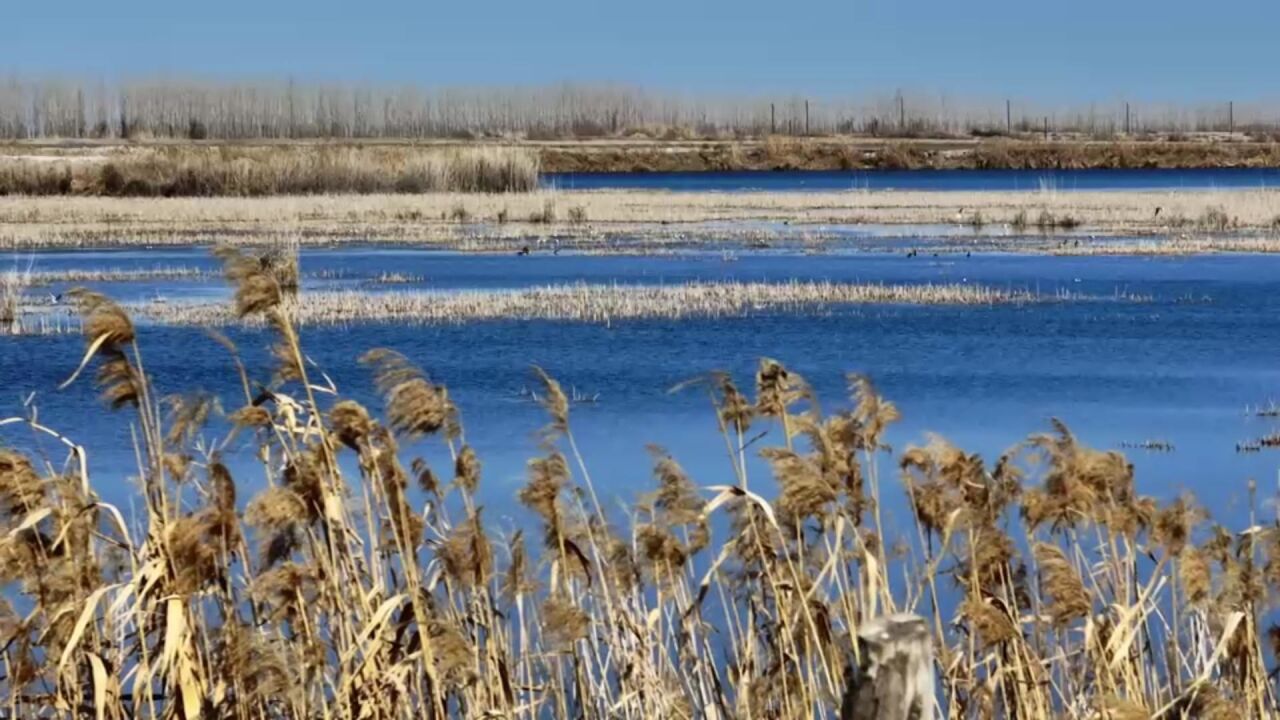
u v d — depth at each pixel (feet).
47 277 214.69
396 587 42.34
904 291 200.64
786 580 41.11
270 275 39.68
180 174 383.65
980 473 44.06
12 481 37.32
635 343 157.89
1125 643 39.55
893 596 56.80
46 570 37.68
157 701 41.47
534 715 42.32
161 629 38.83
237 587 43.68
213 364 140.46
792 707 40.16
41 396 124.36
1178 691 43.39
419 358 146.82
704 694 42.60
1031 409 124.06
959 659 42.55
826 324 172.45
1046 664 44.11
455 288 205.87
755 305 187.62
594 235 301.84
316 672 38.40
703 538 43.19
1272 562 43.04
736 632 49.73
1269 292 202.69
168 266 232.94
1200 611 43.06
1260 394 130.82
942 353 153.28
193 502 46.75
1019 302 192.75
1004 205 392.27
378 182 400.67
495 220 335.88
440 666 37.70
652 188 537.65
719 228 323.98
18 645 38.45
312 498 38.45
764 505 38.73
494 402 124.47
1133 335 165.89
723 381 43.06
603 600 45.16
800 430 41.24
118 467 95.35
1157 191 466.29
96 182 385.29
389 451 39.19
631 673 42.27
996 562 41.98
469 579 39.78
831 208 390.63
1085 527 48.24
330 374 135.95
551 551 42.24
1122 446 108.27
